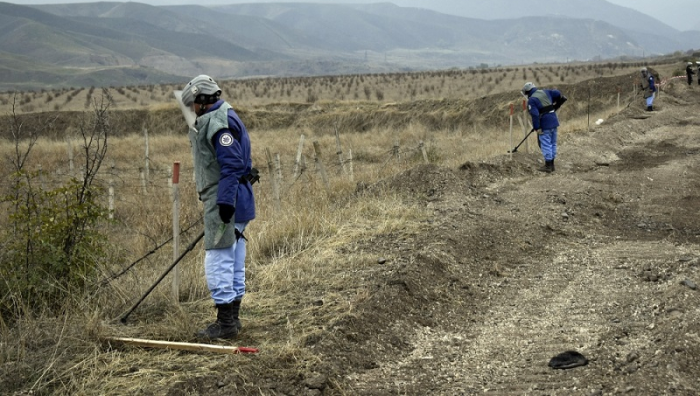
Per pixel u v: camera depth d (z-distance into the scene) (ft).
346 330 16.44
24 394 13.37
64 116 110.22
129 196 47.88
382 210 29.30
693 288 18.62
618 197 34.55
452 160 54.34
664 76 139.64
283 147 85.76
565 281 21.35
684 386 13.08
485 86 196.54
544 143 42.39
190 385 13.56
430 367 15.38
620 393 13.08
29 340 15.29
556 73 231.09
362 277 20.44
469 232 25.79
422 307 18.75
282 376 14.26
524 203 32.14
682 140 58.34
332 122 118.11
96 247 19.80
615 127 62.59
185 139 100.17
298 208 30.99
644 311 17.67
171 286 19.20
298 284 20.30
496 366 15.26
